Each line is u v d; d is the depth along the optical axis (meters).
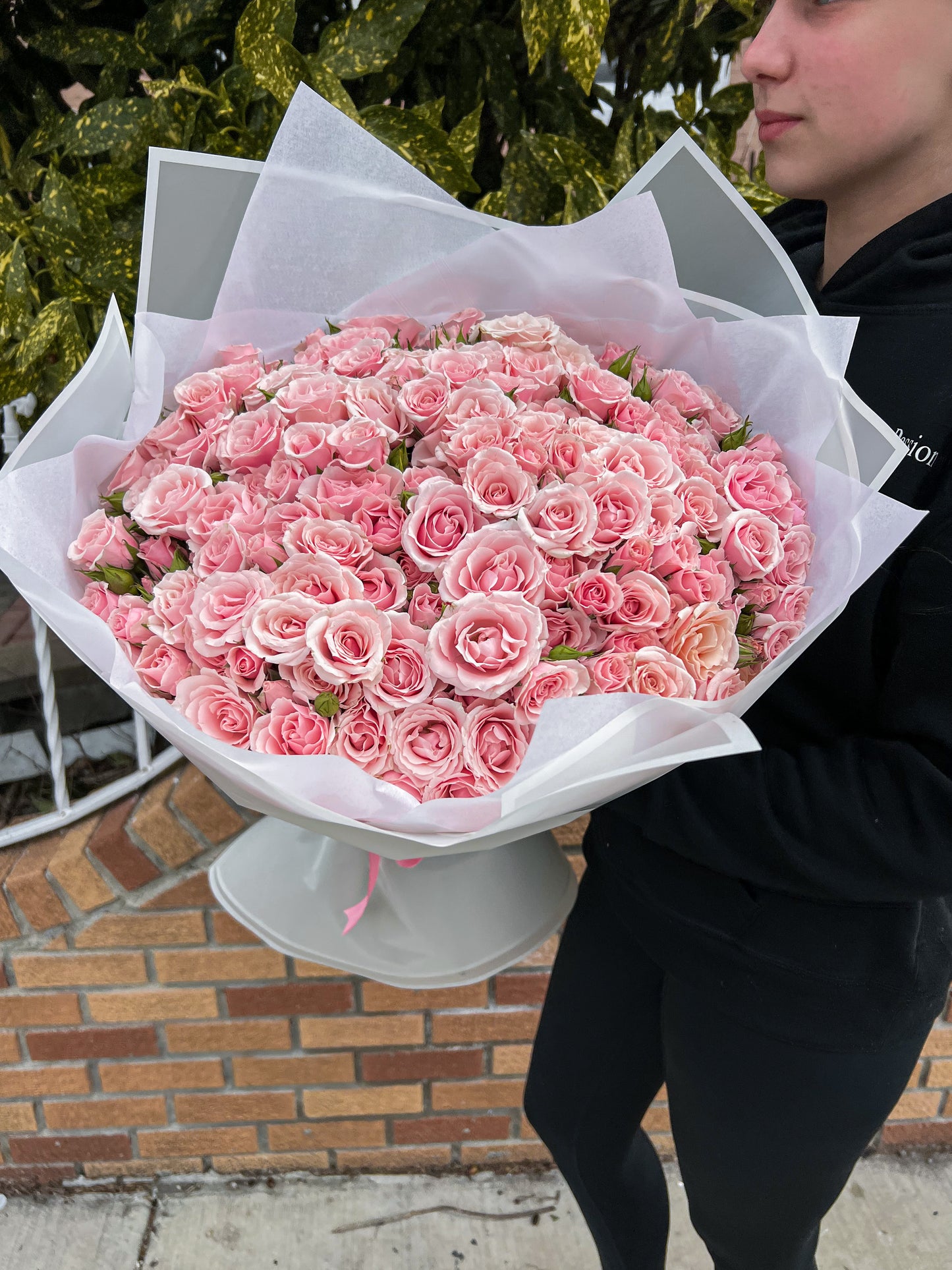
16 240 0.92
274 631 0.55
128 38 1.00
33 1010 1.31
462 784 0.55
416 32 1.01
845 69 0.64
